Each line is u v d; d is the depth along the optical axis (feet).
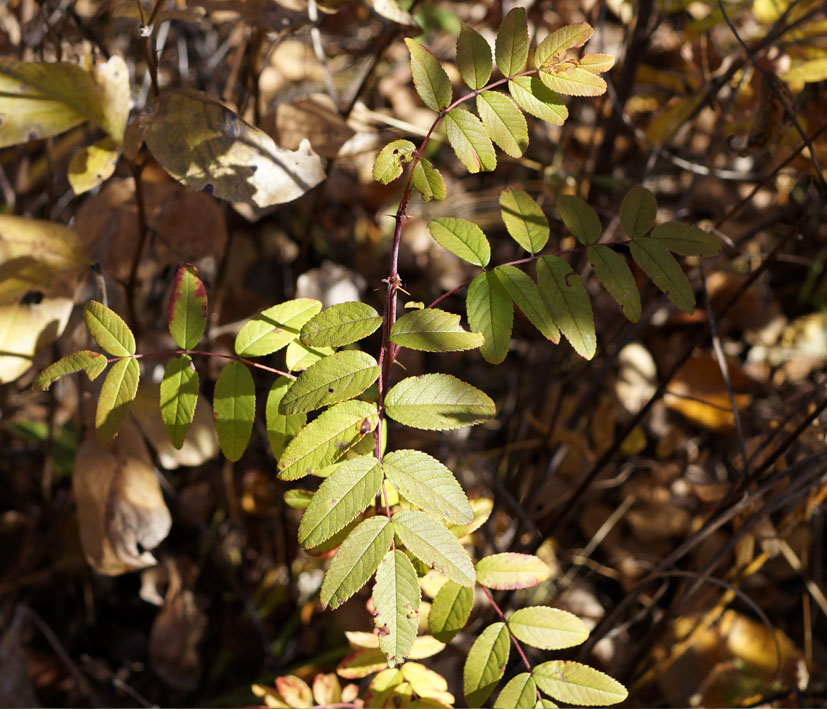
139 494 1.99
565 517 2.17
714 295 3.10
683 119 2.26
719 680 2.28
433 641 1.73
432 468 1.48
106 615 2.65
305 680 2.20
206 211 2.12
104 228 2.08
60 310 1.88
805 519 2.11
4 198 2.92
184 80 2.67
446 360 3.03
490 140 1.54
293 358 1.60
